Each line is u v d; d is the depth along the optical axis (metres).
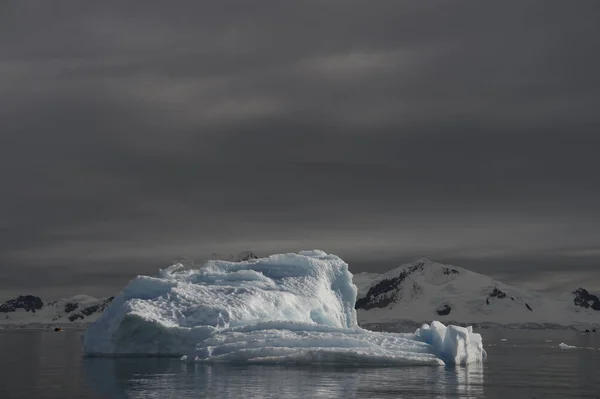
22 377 141.12
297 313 184.00
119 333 172.50
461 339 160.00
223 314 168.00
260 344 154.38
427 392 114.06
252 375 132.50
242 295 179.12
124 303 177.12
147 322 166.12
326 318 193.75
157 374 136.12
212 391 113.44
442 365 153.38
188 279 195.62
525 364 184.88
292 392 112.12
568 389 124.50
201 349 156.25
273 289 192.50
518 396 114.06
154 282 183.75
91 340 183.75
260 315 174.00
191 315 170.00
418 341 162.38
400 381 126.06
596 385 130.62
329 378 128.50
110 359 169.50
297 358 149.12
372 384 121.69
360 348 152.62
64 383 127.94
